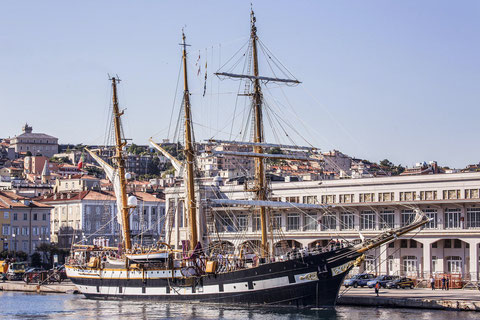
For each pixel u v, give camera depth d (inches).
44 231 7810.0
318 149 4682.6
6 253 7249.0
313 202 5536.4
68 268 4852.4
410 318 3307.1
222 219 5930.1
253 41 4493.1
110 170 4948.3
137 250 4566.9
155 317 3604.8
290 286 3750.0
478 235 4756.4
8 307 4158.5
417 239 4977.9
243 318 3486.7
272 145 4471.0
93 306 4168.3
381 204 5083.7
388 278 4544.8
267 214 4448.8
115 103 4874.5
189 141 4463.6
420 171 6333.7
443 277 4483.3
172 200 6151.6
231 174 7337.6
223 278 3954.2
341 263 3752.5
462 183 4911.4
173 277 4141.2
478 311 3499.0
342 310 3681.1
